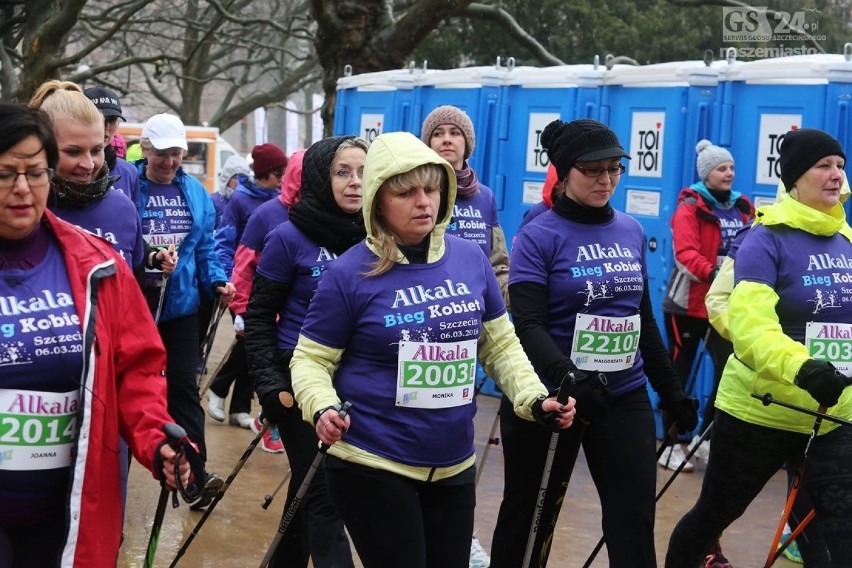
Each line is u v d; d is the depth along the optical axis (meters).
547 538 5.77
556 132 5.77
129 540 7.23
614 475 5.54
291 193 7.61
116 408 4.01
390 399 4.53
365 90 13.62
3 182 3.71
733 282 6.11
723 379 5.72
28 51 14.62
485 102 12.04
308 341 4.62
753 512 8.60
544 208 7.93
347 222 5.73
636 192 10.84
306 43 40.66
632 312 5.70
